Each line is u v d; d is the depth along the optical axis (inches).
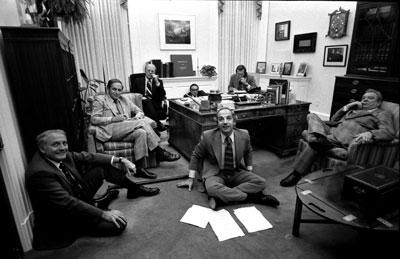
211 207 75.7
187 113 108.6
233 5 190.9
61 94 74.1
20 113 71.4
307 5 159.9
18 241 59.5
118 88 106.3
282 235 64.9
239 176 81.1
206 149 83.0
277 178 94.4
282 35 183.9
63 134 64.2
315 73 155.3
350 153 50.0
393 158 42.4
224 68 201.6
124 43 167.3
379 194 45.4
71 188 66.0
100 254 59.9
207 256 58.8
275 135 117.3
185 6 179.3
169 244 62.7
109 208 77.4
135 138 98.4
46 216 62.6
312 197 53.9
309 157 74.3
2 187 55.7
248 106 108.4
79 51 155.6
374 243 48.9
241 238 64.1
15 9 79.0
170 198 82.9
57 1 125.7
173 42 181.8
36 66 70.6
